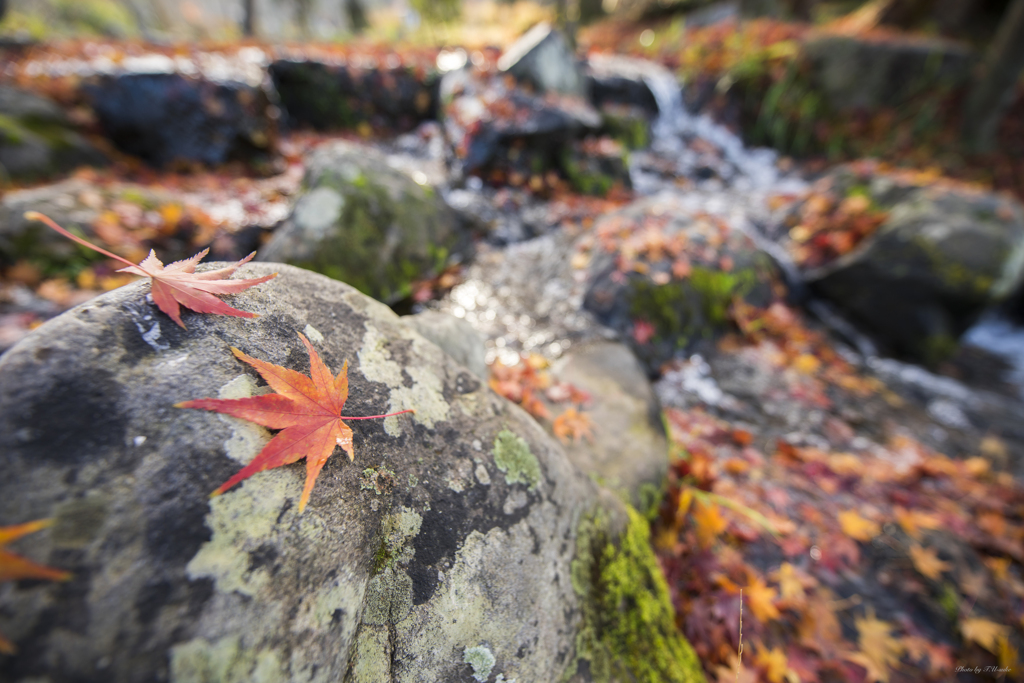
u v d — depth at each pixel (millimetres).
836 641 1851
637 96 7070
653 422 2248
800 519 2322
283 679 701
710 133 7590
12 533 574
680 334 3361
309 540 795
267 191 4117
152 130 4430
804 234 4820
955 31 9617
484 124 4672
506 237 3967
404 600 915
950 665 1856
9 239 2598
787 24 9945
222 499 751
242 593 703
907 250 4090
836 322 4371
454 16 9305
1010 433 3486
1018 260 3980
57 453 696
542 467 1237
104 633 611
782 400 3203
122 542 669
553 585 1147
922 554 2229
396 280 2957
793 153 7656
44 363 745
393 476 974
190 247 3066
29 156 3557
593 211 4598
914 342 4211
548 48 5426
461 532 1017
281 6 13008
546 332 2934
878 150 7500
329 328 1072
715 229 3971
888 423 3256
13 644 576
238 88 4746
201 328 891
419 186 3461
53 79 4188
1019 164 7203
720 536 2137
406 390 1109
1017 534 2516
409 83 5797
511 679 1006
